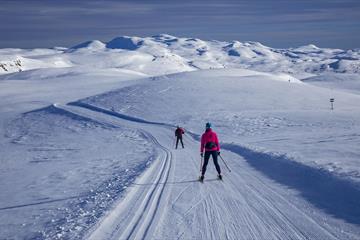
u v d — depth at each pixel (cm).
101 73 17250
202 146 1325
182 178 1384
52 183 1490
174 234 769
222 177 1388
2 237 819
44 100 9525
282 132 3550
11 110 8238
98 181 1460
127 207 988
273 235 749
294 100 7050
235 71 13150
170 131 4250
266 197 1059
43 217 962
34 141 4166
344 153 1686
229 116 5156
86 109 7088
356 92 18300
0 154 3089
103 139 3838
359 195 964
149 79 12538
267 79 9800
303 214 885
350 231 759
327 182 1131
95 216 905
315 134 2995
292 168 1402
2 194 1330
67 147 3338
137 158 2183
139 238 750
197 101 6706
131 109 6425
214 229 794
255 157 1848
